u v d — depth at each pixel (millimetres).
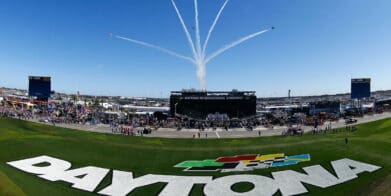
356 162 52125
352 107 175500
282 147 67812
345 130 96375
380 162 51406
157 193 41219
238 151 65750
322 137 82938
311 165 51844
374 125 100938
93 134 92500
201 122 132375
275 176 47031
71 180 44750
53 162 52875
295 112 165375
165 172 49844
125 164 54188
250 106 144125
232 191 41875
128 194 40688
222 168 51906
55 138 70938
